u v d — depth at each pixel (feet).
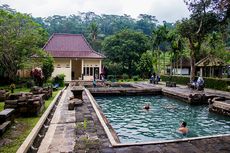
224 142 22.93
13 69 72.79
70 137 23.39
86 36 238.48
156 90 79.92
